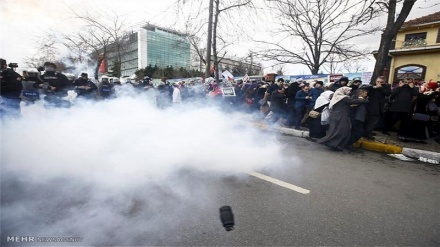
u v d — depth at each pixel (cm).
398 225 225
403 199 279
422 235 211
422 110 526
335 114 474
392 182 329
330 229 215
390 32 619
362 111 480
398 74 1761
